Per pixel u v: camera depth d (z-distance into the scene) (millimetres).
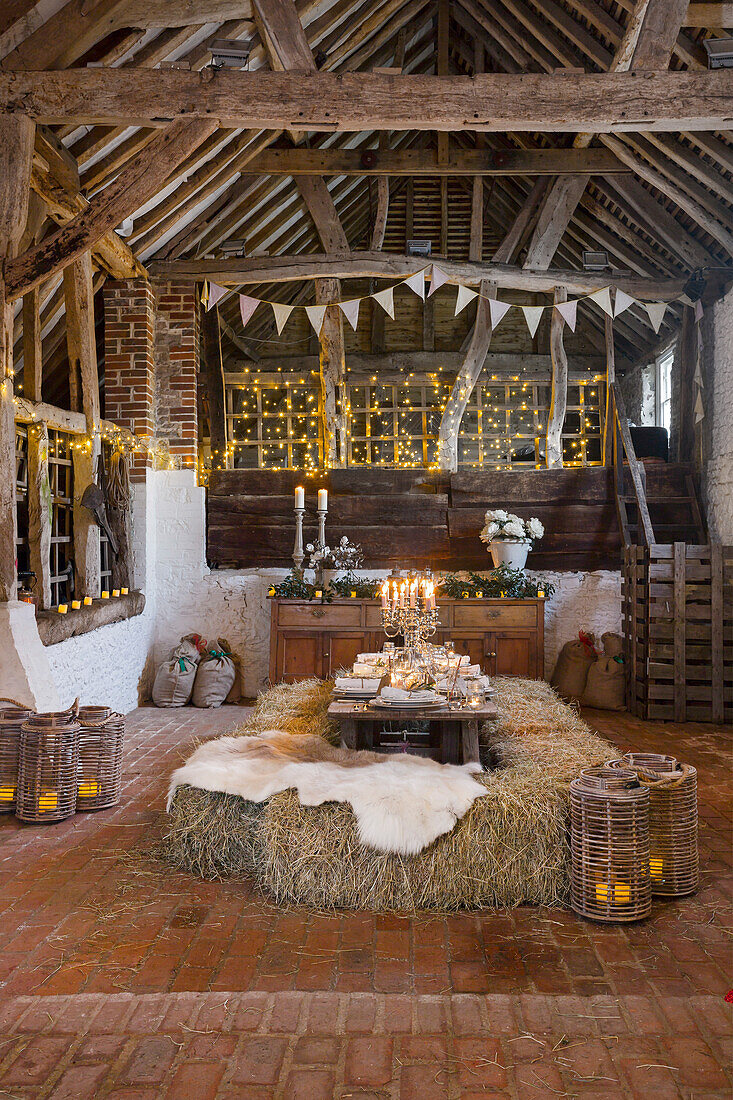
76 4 4578
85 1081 2029
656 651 6523
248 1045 2180
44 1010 2344
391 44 7914
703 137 6102
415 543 7797
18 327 6145
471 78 4715
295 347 10312
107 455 6891
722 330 7203
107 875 3391
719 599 6445
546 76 4723
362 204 9656
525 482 7797
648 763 3420
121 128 5516
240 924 2943
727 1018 2326
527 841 3125
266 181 7473
